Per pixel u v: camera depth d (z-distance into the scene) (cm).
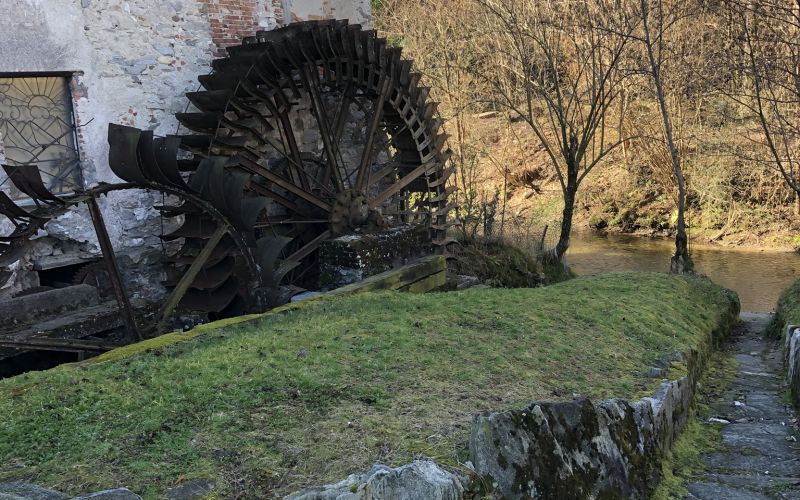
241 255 650
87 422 307
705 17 1691
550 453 302
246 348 411
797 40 1220
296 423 310
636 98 1922
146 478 259
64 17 656
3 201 524
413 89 880
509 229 1452
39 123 652
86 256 683
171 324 639
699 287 944
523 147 2325
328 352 406
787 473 398
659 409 408
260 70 751
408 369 391
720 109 1811
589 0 1535
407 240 848
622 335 557
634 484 345
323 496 235
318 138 930
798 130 1220
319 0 917
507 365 423
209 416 314
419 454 279
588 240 1997
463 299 605
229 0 805
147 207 728
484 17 1834
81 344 559
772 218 1841
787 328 748
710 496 357
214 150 724
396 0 2086
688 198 1980
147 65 730
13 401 329
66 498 232
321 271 782
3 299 620
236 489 255
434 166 937
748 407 550
